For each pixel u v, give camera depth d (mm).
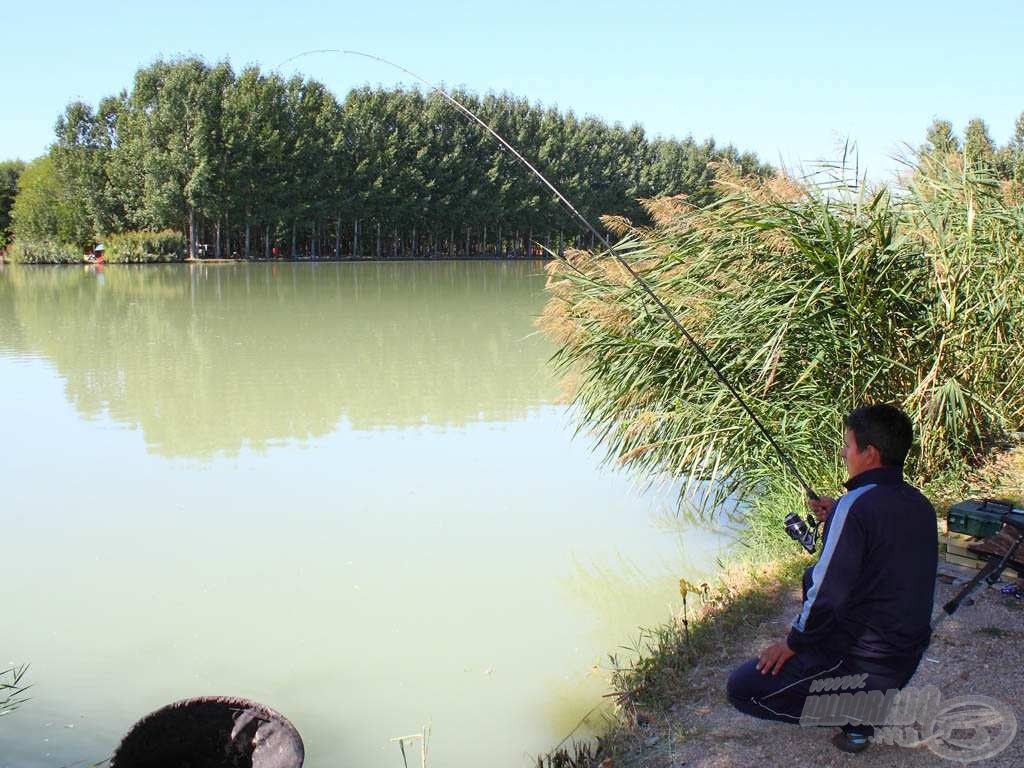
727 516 7395
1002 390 7328
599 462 8938
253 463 8984
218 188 54469
